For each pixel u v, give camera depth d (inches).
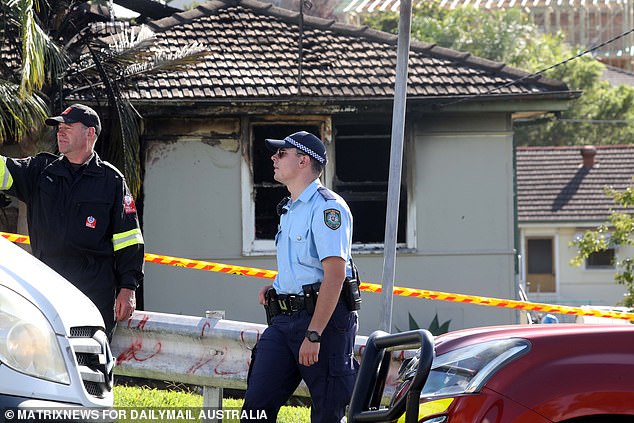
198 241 858.1
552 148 2315.5
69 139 399.5
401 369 365.1
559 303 2057.1
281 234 366.0
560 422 280.7
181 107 833.5
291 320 358.3
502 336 312.7
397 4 760.3
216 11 957.2
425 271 873.5
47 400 286.4
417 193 874.1
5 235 502.6
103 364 321.1
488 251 876.6
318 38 930.1
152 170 854.5
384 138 879.7
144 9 985.5
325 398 352.2
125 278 407.2
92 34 800.3
